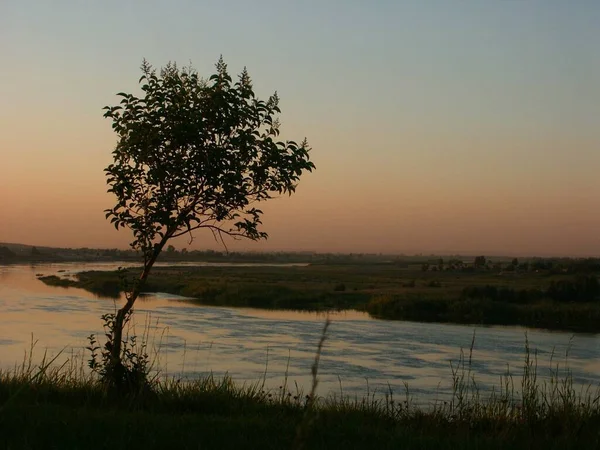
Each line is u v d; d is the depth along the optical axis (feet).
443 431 27.35
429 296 184.96
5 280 273.33
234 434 22.68
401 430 25.40
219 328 116.47
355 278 336.49
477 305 164.86
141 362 31.68
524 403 28.40
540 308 163.12
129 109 30.91
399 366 79.00
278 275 359.05
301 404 34.45
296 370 72.18
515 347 101.50
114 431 21.62
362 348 96.17
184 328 113.19
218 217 32.30
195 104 31.09
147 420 24.09
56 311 134.72
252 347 90.58
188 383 34.65
